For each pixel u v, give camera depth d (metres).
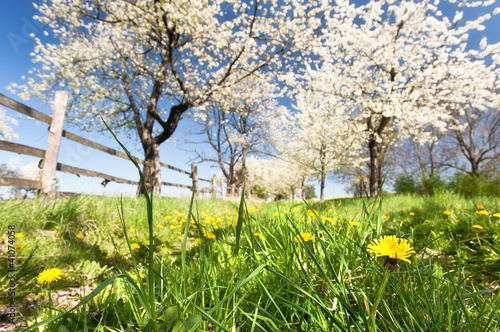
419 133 14.31
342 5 10.27
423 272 0.98
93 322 0.84
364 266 1.03
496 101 10.77
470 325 0.65
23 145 3.28
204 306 0.88
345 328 0.65
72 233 2.51
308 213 1.87
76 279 1.68
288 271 0.95
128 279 0.63
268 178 35.84
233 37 9.53
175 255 2.28
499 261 1.65
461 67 10.30
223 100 11.45
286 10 9.61
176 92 11.84
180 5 7.70
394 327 0.70
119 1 8.66
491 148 18.59
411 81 11.40
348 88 12.64
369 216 1.27
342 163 19.61
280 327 0.79
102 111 12.41
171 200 5.50
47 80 11.05
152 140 10.64
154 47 10.27
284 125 20.44
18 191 3.20
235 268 1.03
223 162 23.77
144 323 0.74
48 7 9.11
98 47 11.26
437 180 9.50
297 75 11.91
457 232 2.39
